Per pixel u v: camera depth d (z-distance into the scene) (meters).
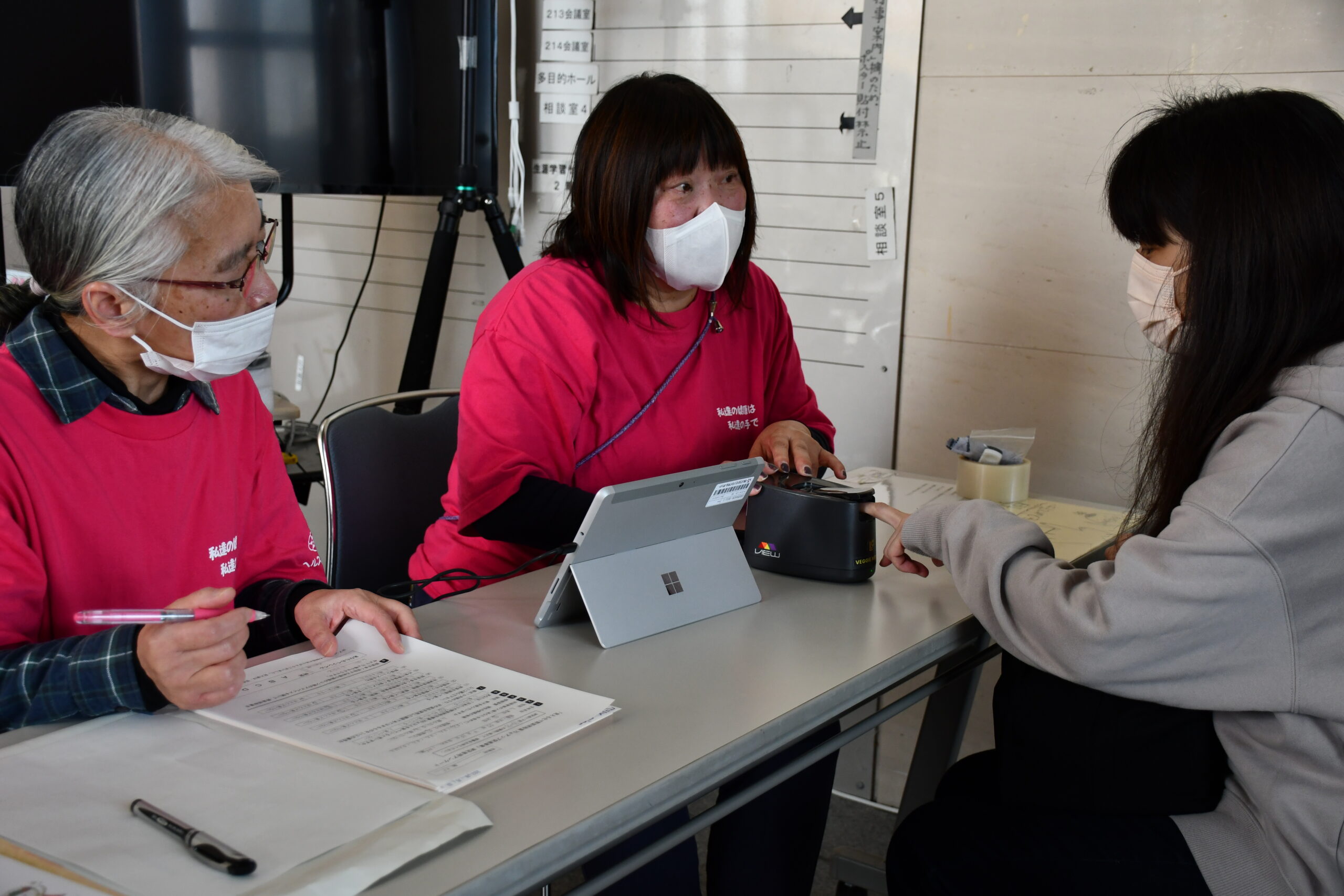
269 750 0.92
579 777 0.91
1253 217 1.09
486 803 0.86
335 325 3.35
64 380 1.08
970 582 1.30
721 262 1.60
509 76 2.86
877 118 2.42
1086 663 1.13
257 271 1.18
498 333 1.61
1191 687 1.11
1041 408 2.37
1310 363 1.08
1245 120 1.13
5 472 1.04
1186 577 1.07
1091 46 2.19
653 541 1.31
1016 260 2.34
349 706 1.02
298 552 1.41
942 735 1.91
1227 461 1.10
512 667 1.16
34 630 1.07
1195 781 1.16
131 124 1.07
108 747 0.92
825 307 2.57
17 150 2.39
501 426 1.56
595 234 1.62
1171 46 2.11
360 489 1.88
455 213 2.64
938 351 2.46
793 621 1.33
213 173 1.08
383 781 0.86
